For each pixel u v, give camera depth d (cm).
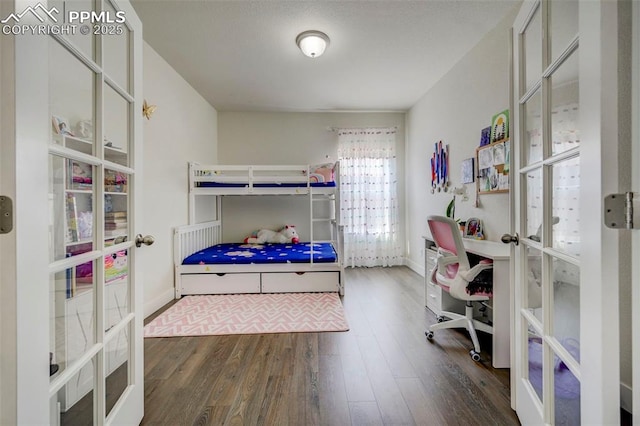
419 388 156
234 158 460
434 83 359
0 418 65
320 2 214
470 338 218
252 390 154
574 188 91
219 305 288
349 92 385
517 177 132
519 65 128
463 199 298
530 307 124
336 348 201
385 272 428
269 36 256
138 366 129
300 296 314
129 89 125
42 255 74
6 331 66
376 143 461
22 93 68
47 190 77
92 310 101
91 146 101
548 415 103
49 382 78
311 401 145
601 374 71
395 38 261
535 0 109
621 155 71
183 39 260
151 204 274
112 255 117
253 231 463
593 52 72
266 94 389
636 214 65
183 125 340
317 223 469
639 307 67
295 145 465
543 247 106
